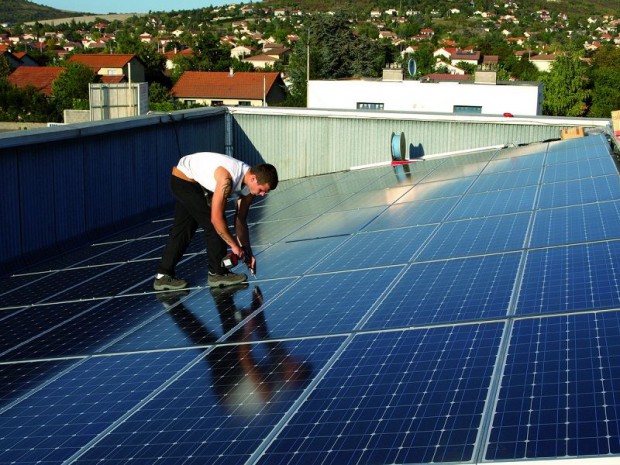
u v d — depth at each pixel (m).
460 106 33.75
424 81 37.56
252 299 6.12
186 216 7.05
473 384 3.46
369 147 18.27
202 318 5.84
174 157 16.25
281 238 9.08
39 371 5.28
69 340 6.00
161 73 107.62
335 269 6.57
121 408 4.17
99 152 13.56
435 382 3.59
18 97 65.38
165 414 3.93
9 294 9.09
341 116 18.27
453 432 3.05
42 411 4.41
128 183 14.55
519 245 5.90
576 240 5.66
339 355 4.27
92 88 18.56
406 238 7.29
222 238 6.25
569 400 3.07
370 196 11.32
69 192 12.73
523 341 3.85
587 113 95.81
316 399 3.71
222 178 6.09
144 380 4.58
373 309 5.04
